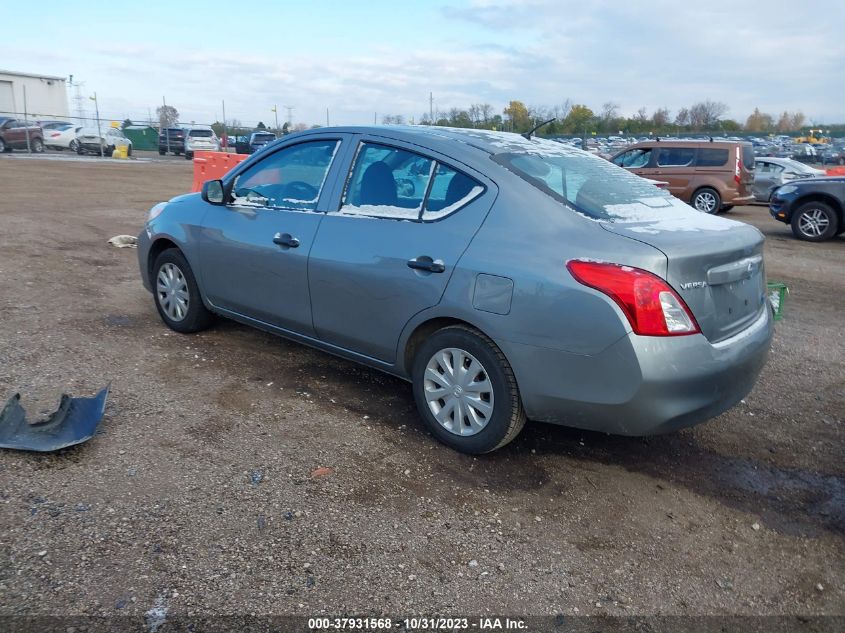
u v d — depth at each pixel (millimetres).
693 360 3248
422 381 3936
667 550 3166
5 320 5578
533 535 3191
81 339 5254
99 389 4363
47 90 52094
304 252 4355
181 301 5445
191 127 39688
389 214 4051
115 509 3102
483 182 3752
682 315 3230
